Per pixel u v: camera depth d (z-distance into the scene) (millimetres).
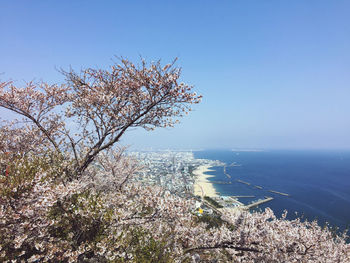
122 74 8406
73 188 4438
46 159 6484
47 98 8375
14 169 4898
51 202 3744
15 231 3695
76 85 8359
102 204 5062
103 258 4922
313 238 6910
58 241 4414
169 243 6332
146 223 5891
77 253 4113
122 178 11281
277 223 7797
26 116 7574
